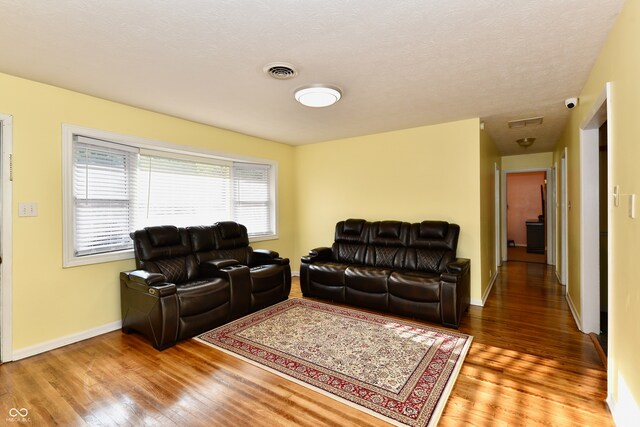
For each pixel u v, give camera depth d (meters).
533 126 4.18
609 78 1.93
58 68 2.39
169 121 3.63
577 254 3.25
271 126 4.13
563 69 2.45
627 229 1.62
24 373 2.31
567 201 3.96
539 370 2.28
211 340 2.85
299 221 5.50
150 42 2.02
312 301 4.01
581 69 2.45
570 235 3.75
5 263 2.49
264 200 5.09
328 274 3.95
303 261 4.24
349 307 3.76
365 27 1.87
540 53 2.19
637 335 1.48
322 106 3.10
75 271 2.89
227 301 3.24
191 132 3.86
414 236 3.94
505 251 6.72
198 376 2.25
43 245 2.69
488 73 2.52
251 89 2.81
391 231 4.10
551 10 1.71
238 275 3.37
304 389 2.09
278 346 2.71
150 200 3.69
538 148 5.81
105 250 3.22
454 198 3.95
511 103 3.25
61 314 2.79
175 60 2.27
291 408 1.89
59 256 2.79
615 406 1.75
